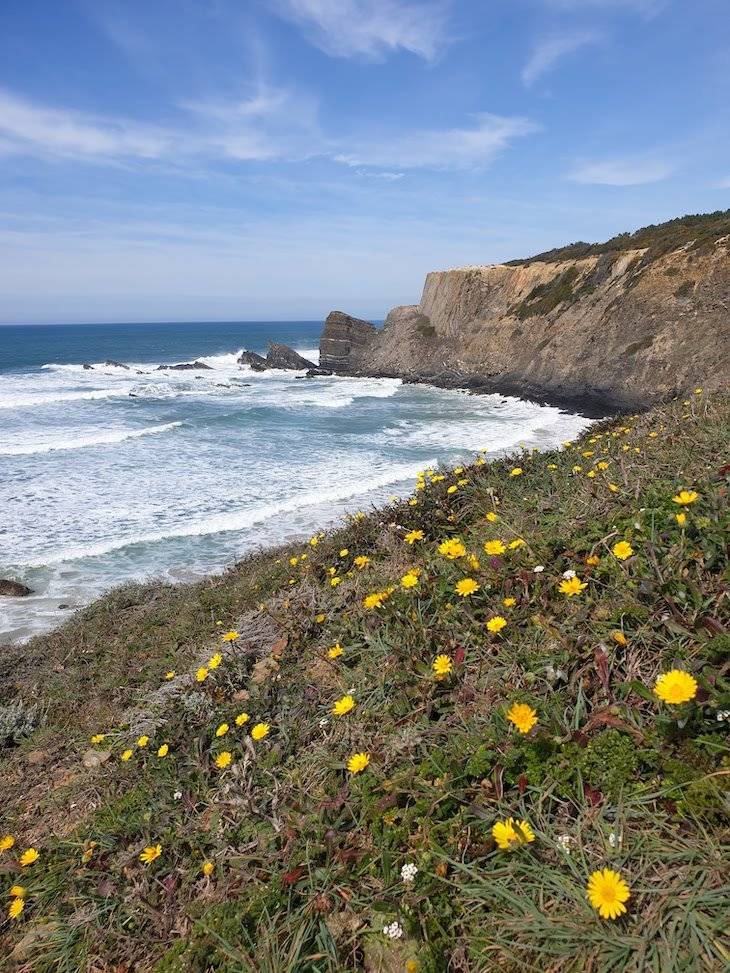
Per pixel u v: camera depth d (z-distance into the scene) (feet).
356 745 8.89
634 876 5.41
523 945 5.32
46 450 66.80
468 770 7.00
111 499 49.55
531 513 13.32
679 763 5.98
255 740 10.20
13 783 15.03
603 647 7.68
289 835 7.74
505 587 9.85
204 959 6.87
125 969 7.68
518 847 6.01
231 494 50.39
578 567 9.51
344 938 6.34
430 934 5.82
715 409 18.72
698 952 4.74
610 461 14.84
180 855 8.91
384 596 11.54
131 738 14.40
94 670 21.85
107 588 34.01
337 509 45.39
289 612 14.92
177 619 24.43
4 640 28.81
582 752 6.59
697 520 8.94
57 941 8.68
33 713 19.49
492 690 8.26
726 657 6.75
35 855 10.47
